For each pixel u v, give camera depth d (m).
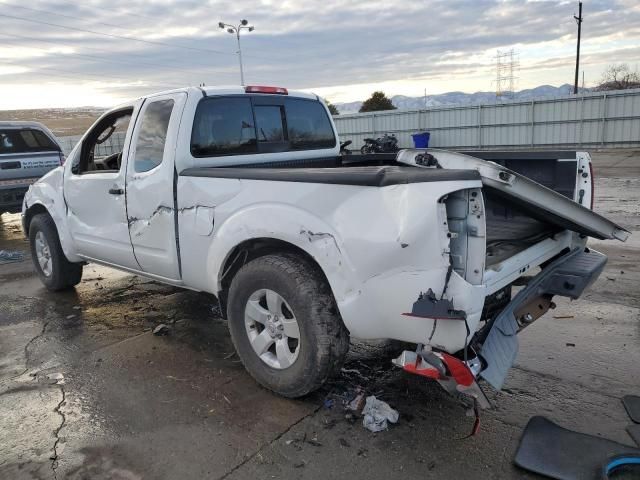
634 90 23.80
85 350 4.44
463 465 2.81
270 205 3.32
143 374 3.97
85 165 5.17
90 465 2.91
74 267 5.92
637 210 9.89
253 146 4.52
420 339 2.85
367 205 2.88
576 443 2.92
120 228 4.59
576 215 3.19
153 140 4.18
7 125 9.81
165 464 2.89
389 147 25.08
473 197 2.72
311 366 3.25
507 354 3.01
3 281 6.76
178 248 4.05
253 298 3.53
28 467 2.91
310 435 3.11
